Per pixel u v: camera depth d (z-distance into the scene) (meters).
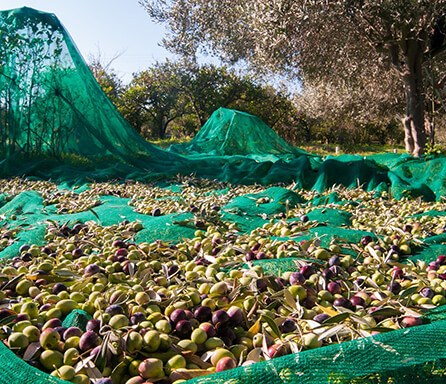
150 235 4.66
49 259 3.82
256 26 13.84
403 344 2.01
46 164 11.49
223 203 6.42
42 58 12.27
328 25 12.93
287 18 12.62
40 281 3.11
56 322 2.45
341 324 2.36
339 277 3.32
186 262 3.70
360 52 15.71
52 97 12.30
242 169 11.31
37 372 1.90
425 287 3.09
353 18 12.98
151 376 2.03
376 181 9.52
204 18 16.75
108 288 3.09
